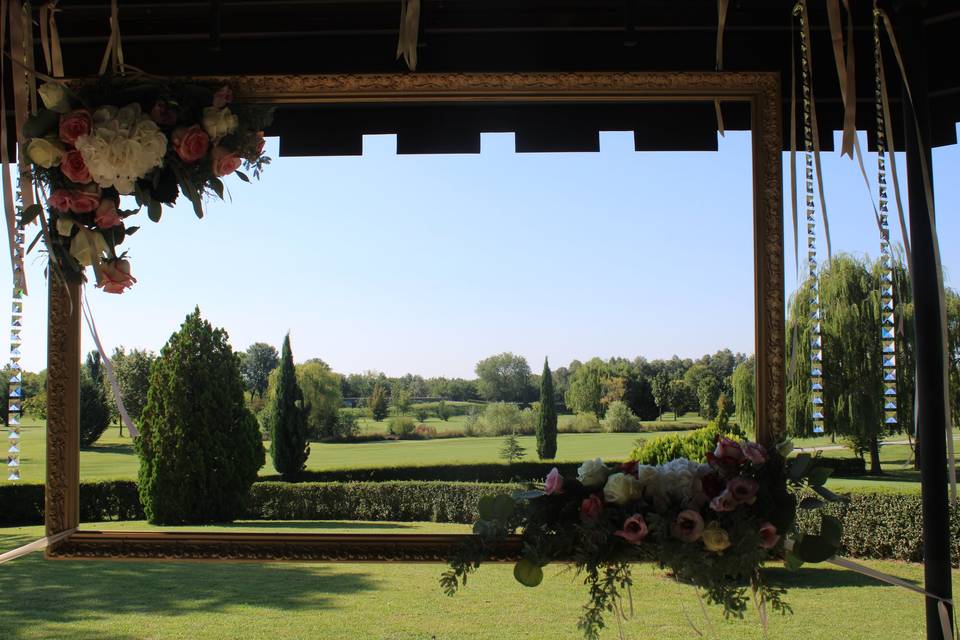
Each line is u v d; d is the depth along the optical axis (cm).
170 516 798
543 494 220
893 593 584
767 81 244
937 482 202
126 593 589
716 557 199
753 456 209
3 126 219
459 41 252
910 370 741
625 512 207
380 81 245
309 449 1056
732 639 469
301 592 601
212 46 238
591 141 275
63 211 224
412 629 498
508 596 594
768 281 243
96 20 254
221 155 232
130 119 223
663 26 250
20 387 229
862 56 264
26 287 228
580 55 252
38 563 691
